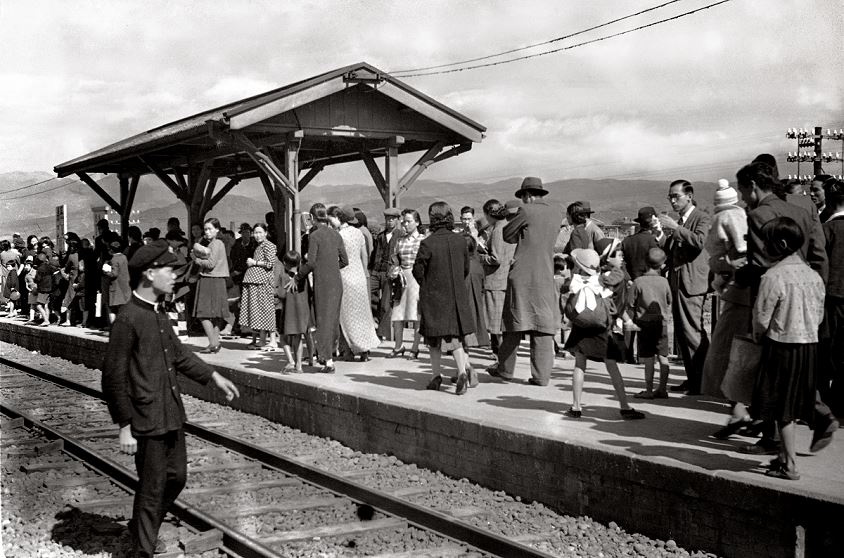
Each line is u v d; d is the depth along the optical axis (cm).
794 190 948
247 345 1672
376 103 1750
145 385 585
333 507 762
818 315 614
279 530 700
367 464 922
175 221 1770
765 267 672
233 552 645
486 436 802
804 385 609
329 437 1059
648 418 850
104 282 2017
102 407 1357
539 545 643
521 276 1074
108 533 709
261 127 1631
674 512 632
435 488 808
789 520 555
